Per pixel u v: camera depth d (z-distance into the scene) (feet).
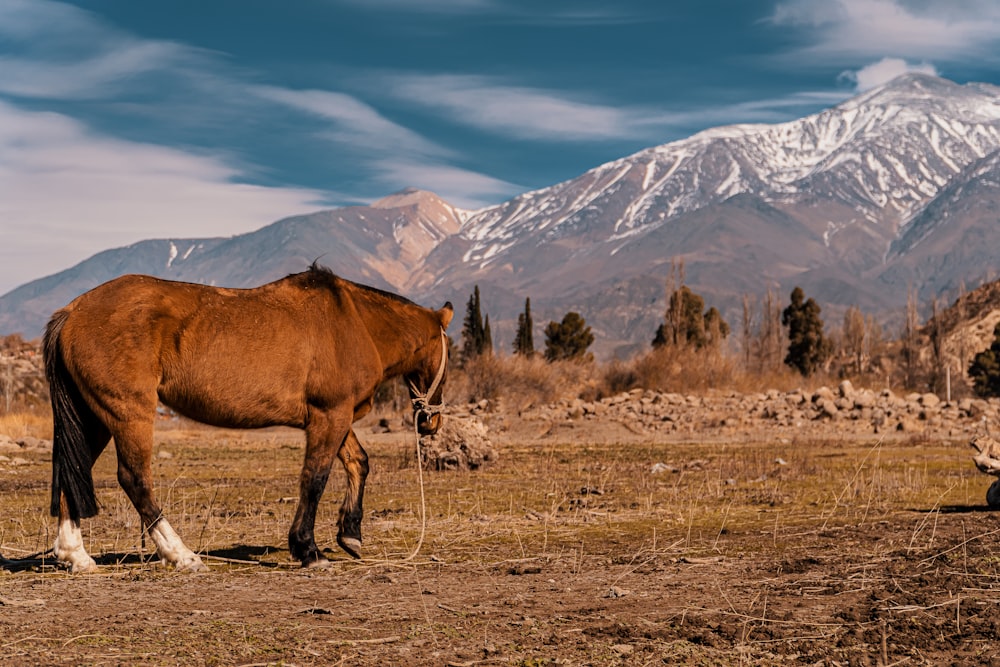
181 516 38.81
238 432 106.11
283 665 18.06
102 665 17.83
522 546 32.63
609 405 117.19
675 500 45.85
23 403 133.49
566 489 51.34
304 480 28.96
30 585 25.17
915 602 23.13
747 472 60.13
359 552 29.84
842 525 36.96
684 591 24.95
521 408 120.26
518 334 232.12
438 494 49.34
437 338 32.58
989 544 30.53
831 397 113.39
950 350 294.25
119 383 26.32
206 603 23.31
